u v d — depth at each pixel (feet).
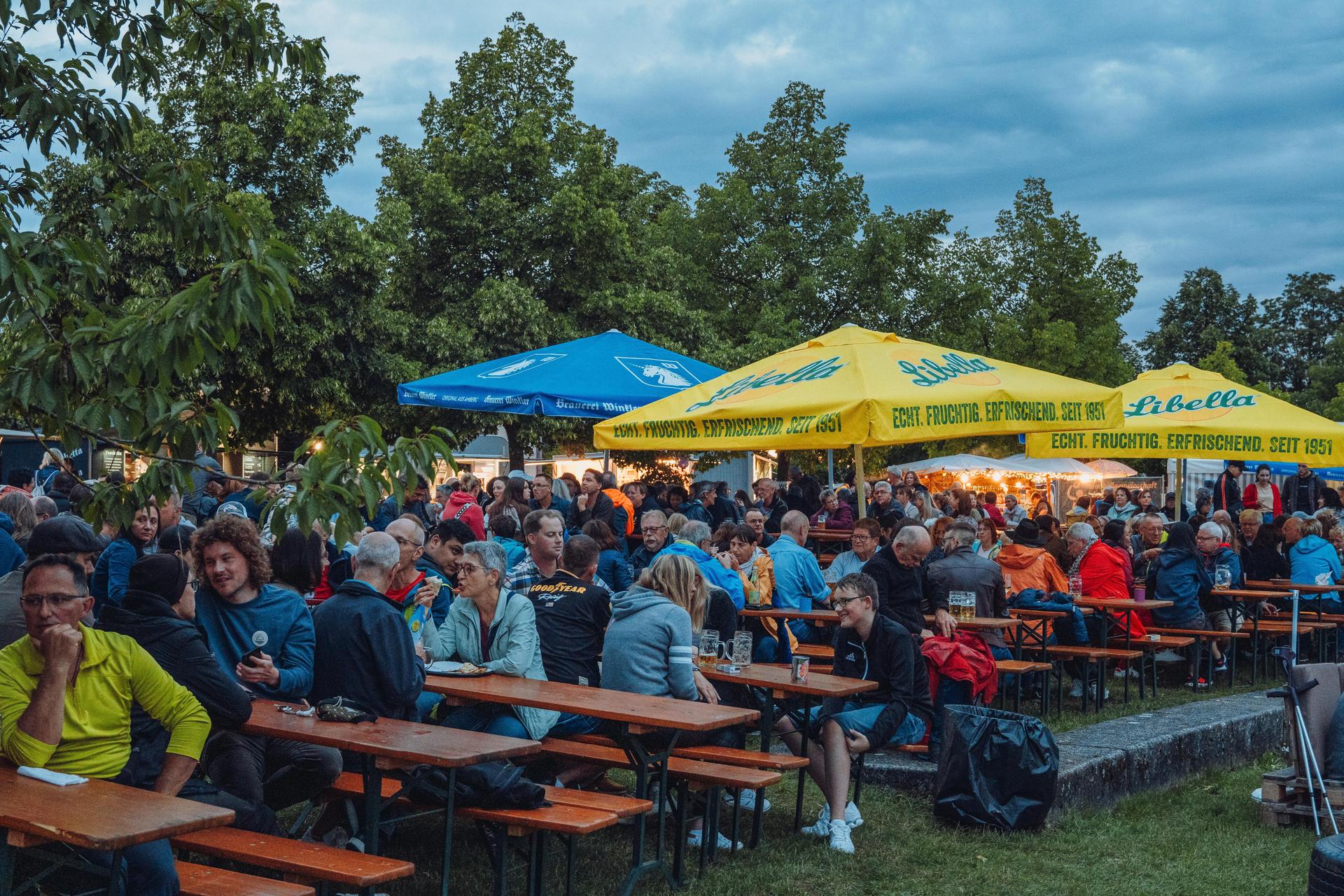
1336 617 39.42
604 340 38.52
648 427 27.84
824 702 22.02
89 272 15.70
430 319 80.02
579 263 82.43
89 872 11.25
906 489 62.34
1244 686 36.60
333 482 12.24
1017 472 106.11
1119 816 23.44
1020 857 20.03
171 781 13.25
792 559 31.32
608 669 20.20
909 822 21.54
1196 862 20.54
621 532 38.32
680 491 47.83
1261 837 22.48
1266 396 40.65
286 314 13.33
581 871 18.65
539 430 76.64
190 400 13.87
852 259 109.50
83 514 14.11
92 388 13.34
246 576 16.89
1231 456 38.34
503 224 81.46
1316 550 41.68
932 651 24.90
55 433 14.03
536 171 83.71
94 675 13.04
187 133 72.33
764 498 51.52
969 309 117.08
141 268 63.46
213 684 14.48
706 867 18.79
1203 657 38.60
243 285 12.44
